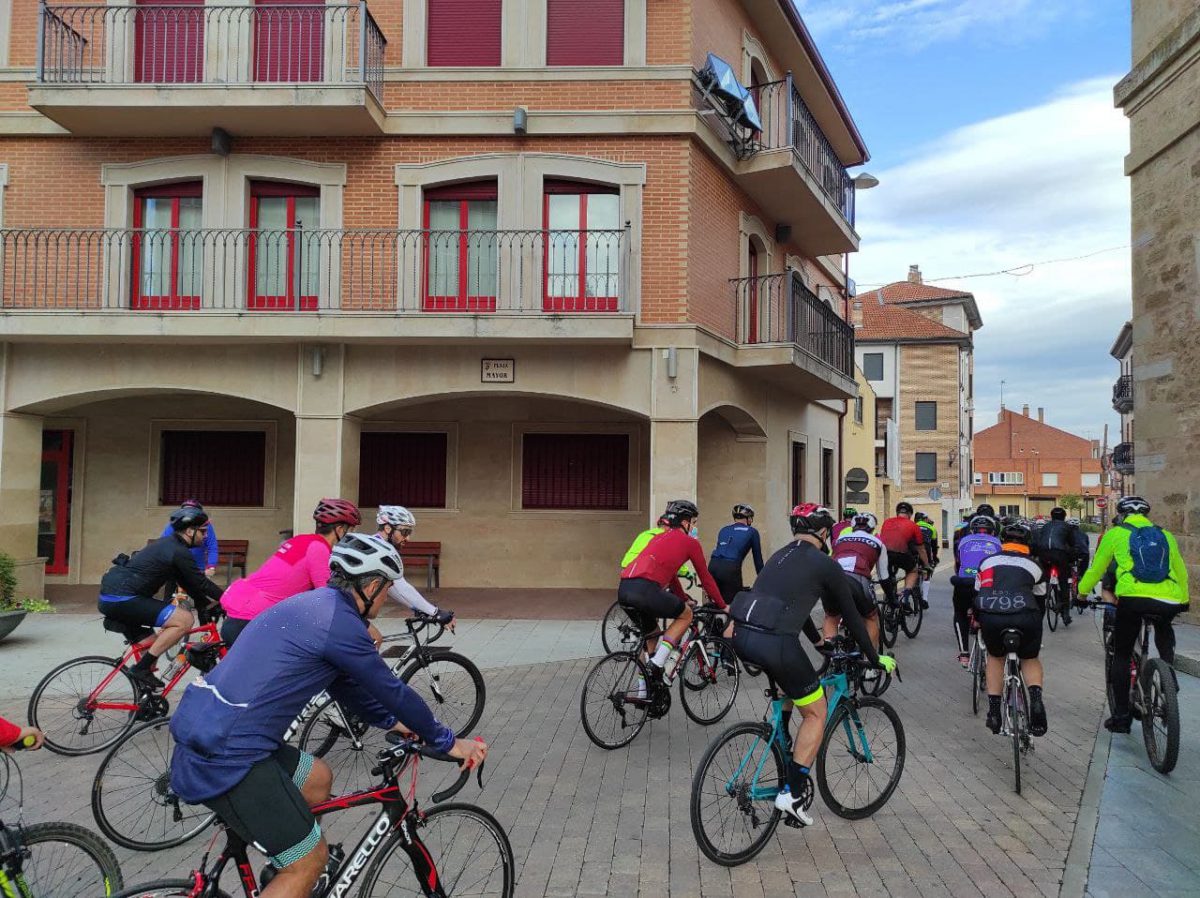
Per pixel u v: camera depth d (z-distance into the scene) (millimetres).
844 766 4926
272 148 12609
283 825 2793
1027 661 5770
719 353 13062
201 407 15141
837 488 21922
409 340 11914
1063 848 4520
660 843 4598
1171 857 4352
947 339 43375
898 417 43938
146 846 4445
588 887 4078
